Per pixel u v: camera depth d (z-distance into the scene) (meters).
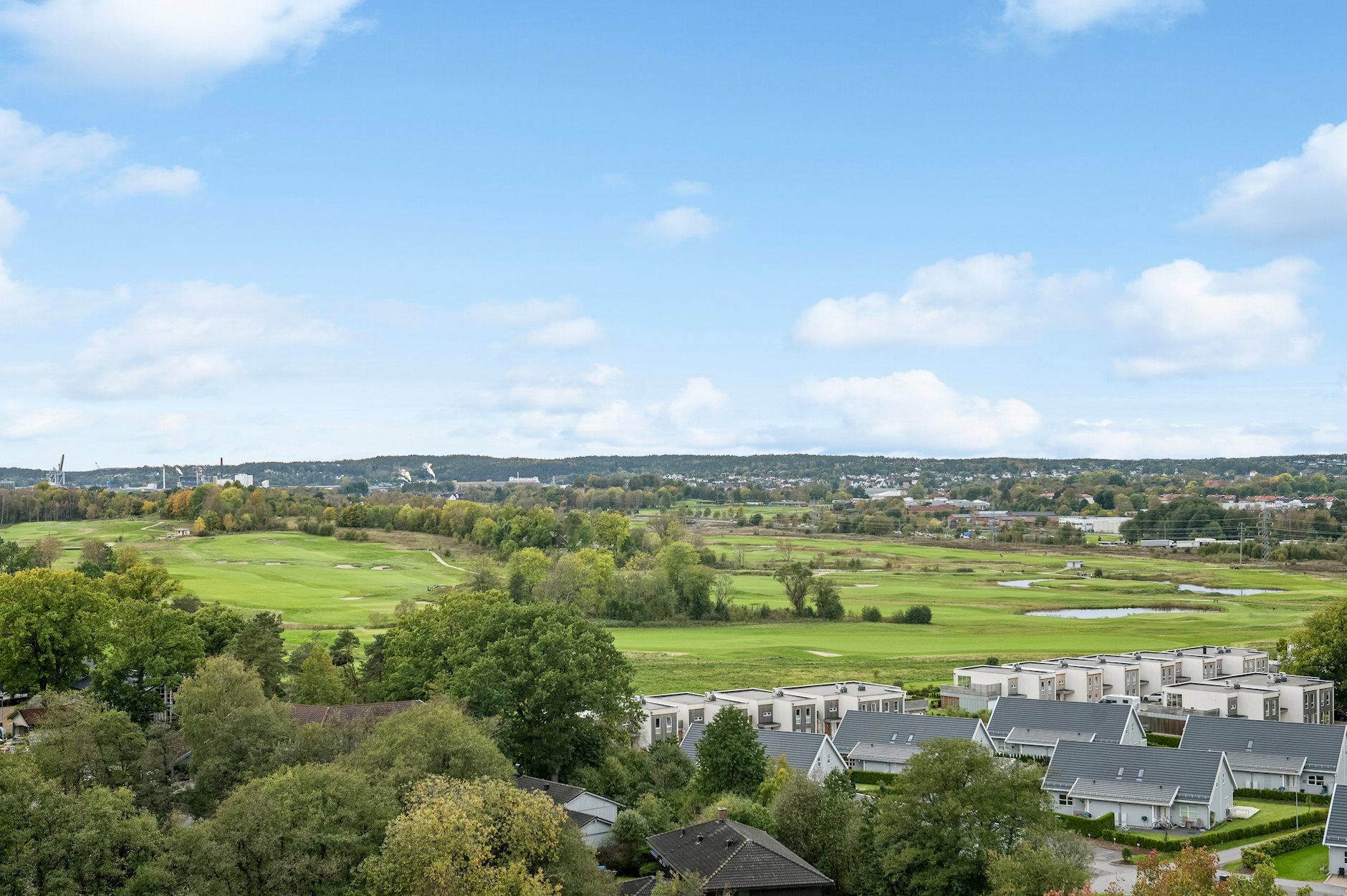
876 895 74.06
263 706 83.50
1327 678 148.25
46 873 56.47
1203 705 137.50
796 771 90.44
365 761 74.44
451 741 75.38
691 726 118.75
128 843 58.81
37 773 63.47
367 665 137.25
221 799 75.62
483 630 106.88
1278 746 113.94
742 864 72.12
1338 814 86.88
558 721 95.50
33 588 117.56
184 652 110.00
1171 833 97.12
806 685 147.75
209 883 57.53
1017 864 64.50
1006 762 78.62
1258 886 52.12
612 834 85.31
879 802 79.06
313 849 60.88
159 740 81.94
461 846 59.88
